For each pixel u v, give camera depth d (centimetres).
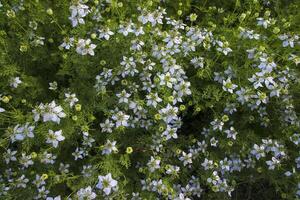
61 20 96
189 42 90
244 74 91
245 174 97
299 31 98
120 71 88
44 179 82
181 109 86
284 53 94
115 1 93
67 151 90
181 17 109
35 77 93
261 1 110
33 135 78
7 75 88
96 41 94
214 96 90
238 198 104
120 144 88
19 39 93
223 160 92
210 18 105
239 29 94
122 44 90
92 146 88
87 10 86
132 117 88
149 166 85
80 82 90
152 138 88
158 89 87
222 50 90
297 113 97
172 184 89
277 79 94
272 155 95
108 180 76
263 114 94
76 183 84
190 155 89
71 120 83
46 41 98
